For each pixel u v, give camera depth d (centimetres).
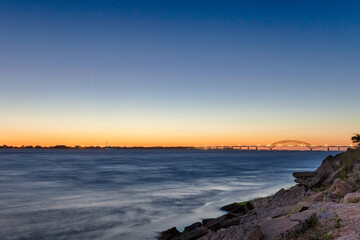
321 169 2159
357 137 2728
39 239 1645
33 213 2259
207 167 8206
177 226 1917
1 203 2673
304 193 1675
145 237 1683
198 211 2372
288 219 905
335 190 1222
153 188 3759
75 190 3547
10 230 1809
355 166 1789
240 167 8194
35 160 12425
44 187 3816
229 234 869
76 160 12725
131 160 13100
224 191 3494
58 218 2106
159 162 11256
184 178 5078
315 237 713
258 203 1931
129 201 2806
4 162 10488
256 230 798
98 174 5816
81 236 1703
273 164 9800
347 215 800
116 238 1662
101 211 2348
